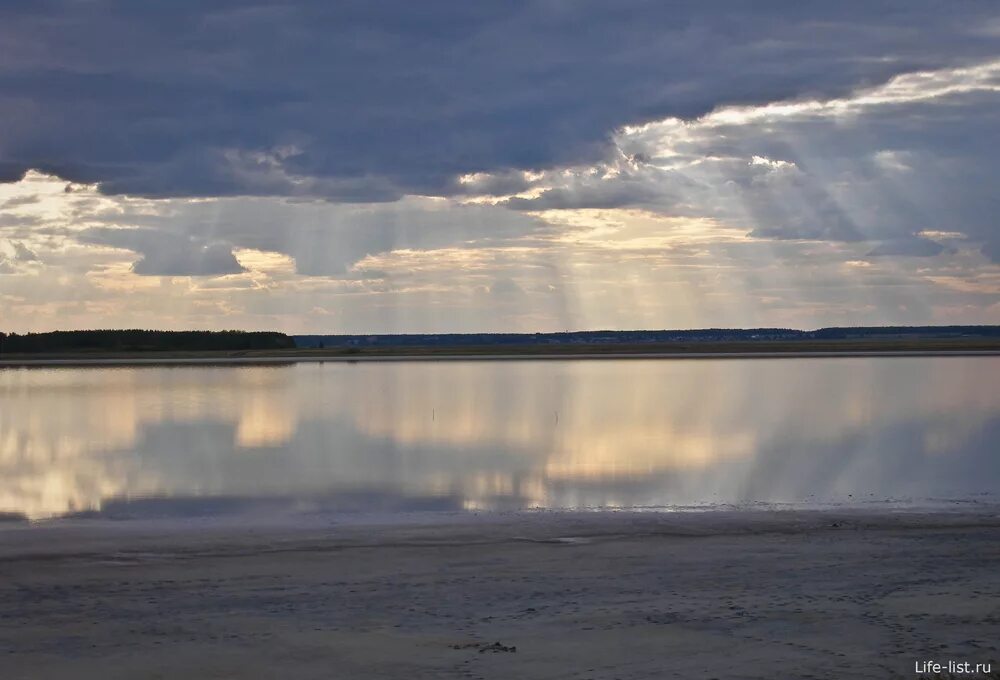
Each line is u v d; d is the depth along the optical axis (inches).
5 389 2987.2
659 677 431.5
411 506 970.7
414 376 3754.9
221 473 1239.5
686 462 1318.9
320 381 3410.4
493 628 513.3
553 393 2743.6
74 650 489.7
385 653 474.6
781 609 535.8
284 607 565.9
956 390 2719.0
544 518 869.2
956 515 873.5
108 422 1951.3
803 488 1088.2
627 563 674.2
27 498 1043.3
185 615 551.2
